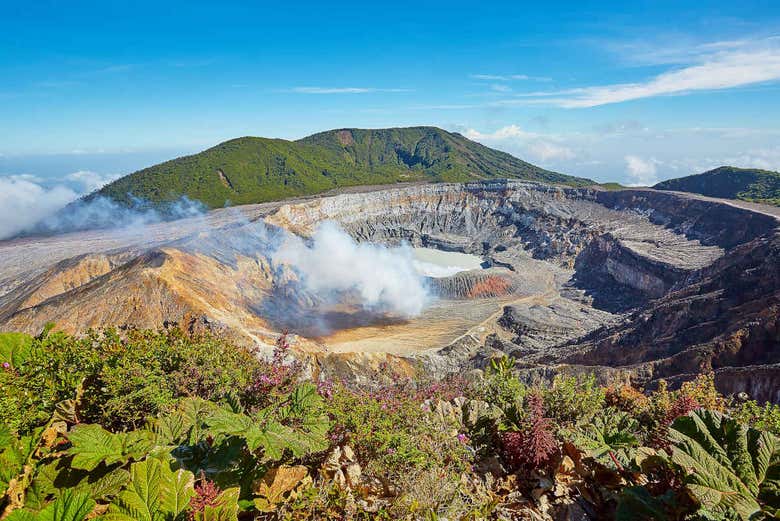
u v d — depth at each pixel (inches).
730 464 161.0
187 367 255.9
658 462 197.3
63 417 209.8
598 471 215.5
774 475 155.8
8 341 239.0
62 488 144.7
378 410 239.6
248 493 162.7
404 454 205.6
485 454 246.8
